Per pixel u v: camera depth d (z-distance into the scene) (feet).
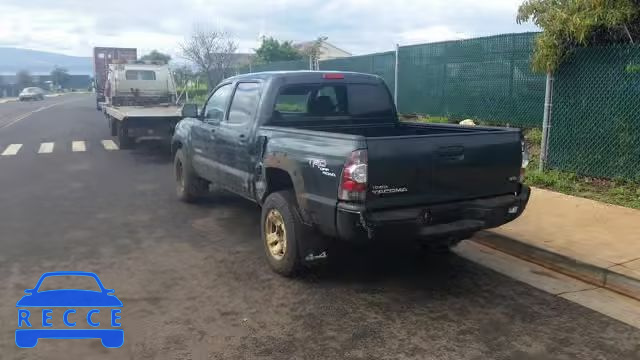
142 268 18.43
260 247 20.75
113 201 28.76
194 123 26.04
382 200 14.64
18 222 24.36
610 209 23.34
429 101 44.39
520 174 17.06
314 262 16.87
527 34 34.91
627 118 26.16
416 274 17.79
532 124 35.19
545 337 13.52
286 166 16.90
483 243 20.77
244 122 20.48
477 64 39.17
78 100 181.06
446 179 15.53
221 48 95.71
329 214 15.08
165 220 24.86
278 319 14.48
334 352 12.73
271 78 19.58
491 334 13.66
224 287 16.71
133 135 46.80
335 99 20.85
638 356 12.62
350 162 14.33
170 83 62.44
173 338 13.41
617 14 25.40
